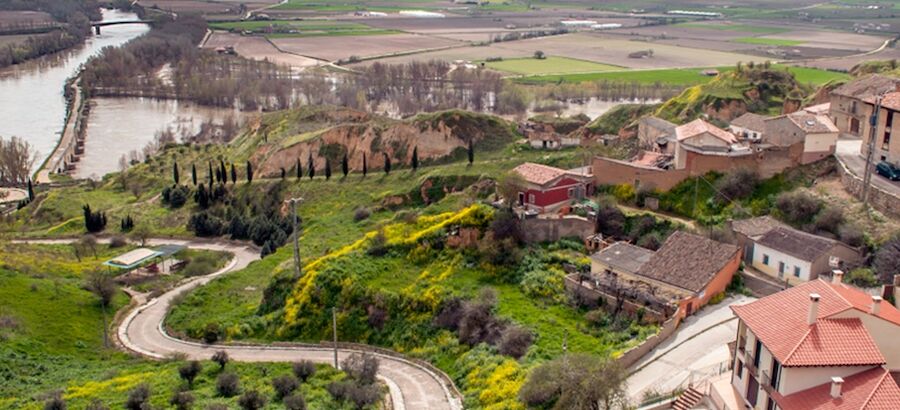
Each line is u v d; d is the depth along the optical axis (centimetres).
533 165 10638
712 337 7525
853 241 8756
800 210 9475
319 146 17612
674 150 11362
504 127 17575
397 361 8419
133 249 13788
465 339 8381
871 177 9788
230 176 18162
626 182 10606
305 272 9944
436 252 9812
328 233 12781
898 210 8894
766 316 6031
